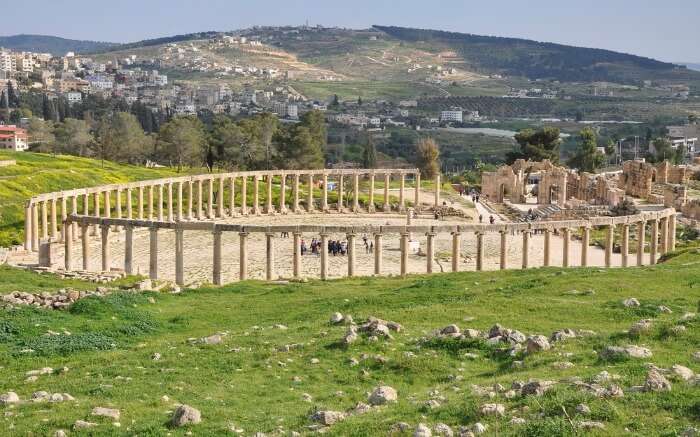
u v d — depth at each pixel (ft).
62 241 385.29
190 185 477.36
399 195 583.17
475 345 134.72
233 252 384.88
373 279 261.85
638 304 164.04
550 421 86.58
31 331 168.76
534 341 126.93
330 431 95.71
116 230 431.43
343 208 544.62
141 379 129.59
